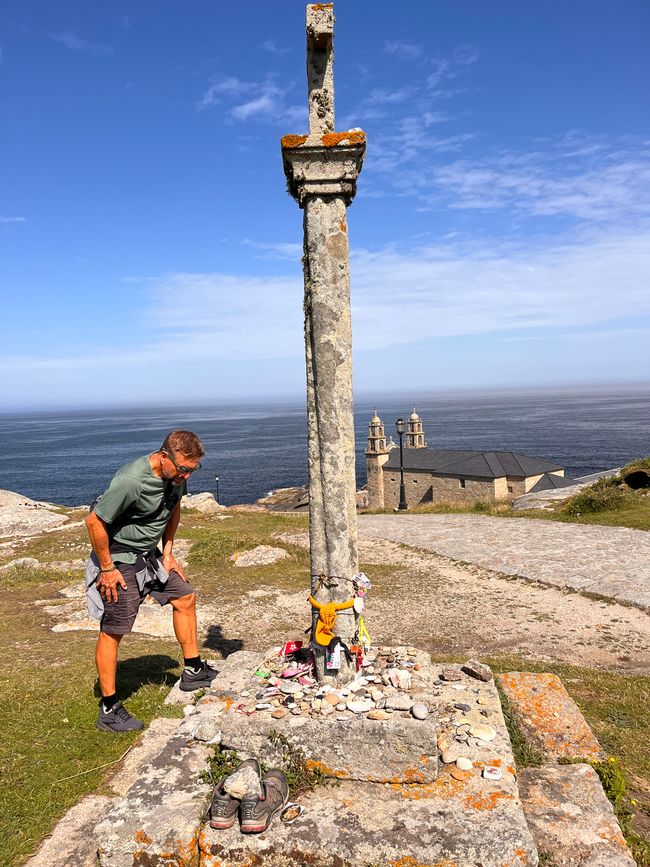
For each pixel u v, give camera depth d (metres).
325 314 4.09
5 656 6.80
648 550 12.94
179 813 3.32
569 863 3.12
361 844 3.07
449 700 4.17
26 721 4.97
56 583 10.95
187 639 5.19
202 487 91.38
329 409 4.14
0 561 12.92
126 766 4.23
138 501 4.38
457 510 22.48
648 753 4.88
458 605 10.16
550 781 3.79
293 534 15.91
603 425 191.38
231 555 12.80
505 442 147.62
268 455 136.12
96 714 5.09
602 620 9.24
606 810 3.51
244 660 4.89
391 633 8.87
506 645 8.31
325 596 4.25
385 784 3.55
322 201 4.08
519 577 11.68
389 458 59.12
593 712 5.76
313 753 3.66
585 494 18.34
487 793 3.38
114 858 3.15
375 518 21.59
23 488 90.00
